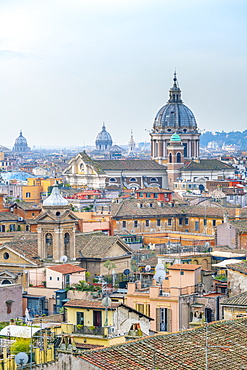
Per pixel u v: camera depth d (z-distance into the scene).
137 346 145.25
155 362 141.62
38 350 168.12
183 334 152.62
